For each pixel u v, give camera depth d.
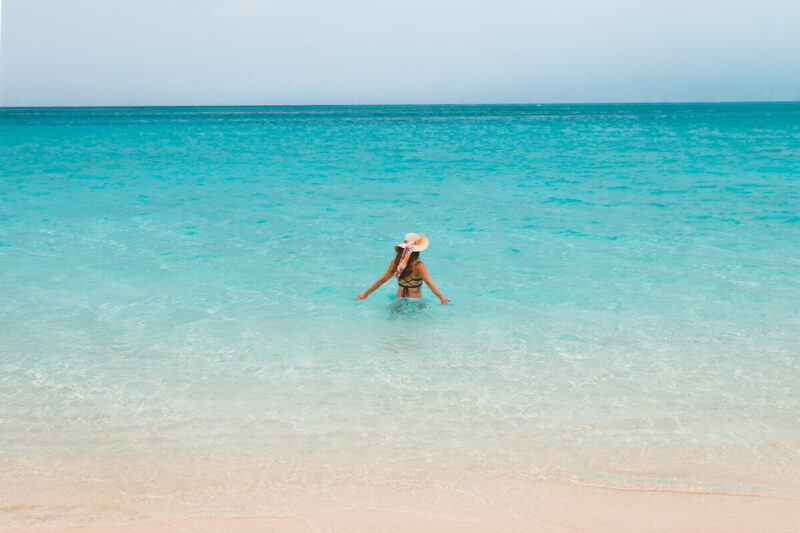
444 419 5.29
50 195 18.94
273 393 5.77
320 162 30.33
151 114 166.62
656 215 14.77
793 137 46.88
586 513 4.12
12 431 5.08
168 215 15.47
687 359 6.46
